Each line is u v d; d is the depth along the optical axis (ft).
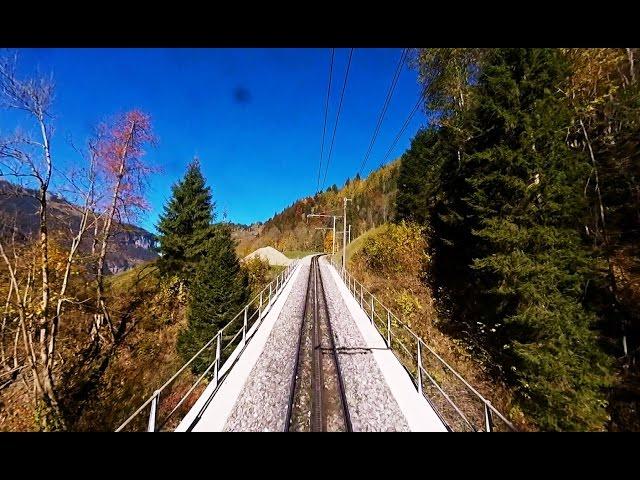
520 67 31.86
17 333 48.29
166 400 39.73
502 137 33.12
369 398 25.21
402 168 114.73
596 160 32.53
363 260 98.12
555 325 25.58
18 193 38.52
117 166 54.95
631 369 26.23
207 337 52.60
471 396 29.01
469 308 43.11
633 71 31.99
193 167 94.02
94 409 41.86
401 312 52.11
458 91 51.13
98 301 58.95
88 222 50.24
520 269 27.89
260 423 21.59
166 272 88.38
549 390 24.64
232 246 63.82
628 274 29.81
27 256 47.52
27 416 39.99
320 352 34.55
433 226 66.39
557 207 27.20
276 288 73.00
